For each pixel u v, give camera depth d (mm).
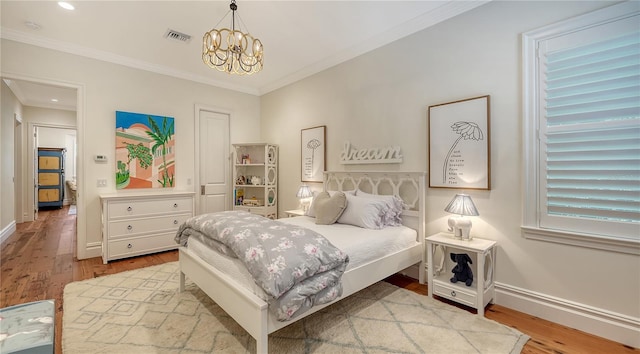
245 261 1633
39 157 8180
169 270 3156
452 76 2604
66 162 9242
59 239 4602
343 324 2055
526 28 2188
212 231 2068
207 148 4625
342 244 2115
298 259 1623
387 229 2668
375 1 2510
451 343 1829
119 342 1835
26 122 6004
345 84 3598
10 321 1299
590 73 1921
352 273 2051
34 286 2746
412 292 2600
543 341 1875
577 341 1872
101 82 3625
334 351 1754
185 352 1745
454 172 2590
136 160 3883
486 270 2428
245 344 1824
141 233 3617
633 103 1789
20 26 2953
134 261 3486
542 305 2141
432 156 2744
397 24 2916
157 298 2469
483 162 2408
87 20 2838
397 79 3037
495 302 2379
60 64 3346
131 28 2994
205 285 2098
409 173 2883
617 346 1815
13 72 3072
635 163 1787
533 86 2146
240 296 1652
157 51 3572
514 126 2256
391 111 3100
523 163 2191
